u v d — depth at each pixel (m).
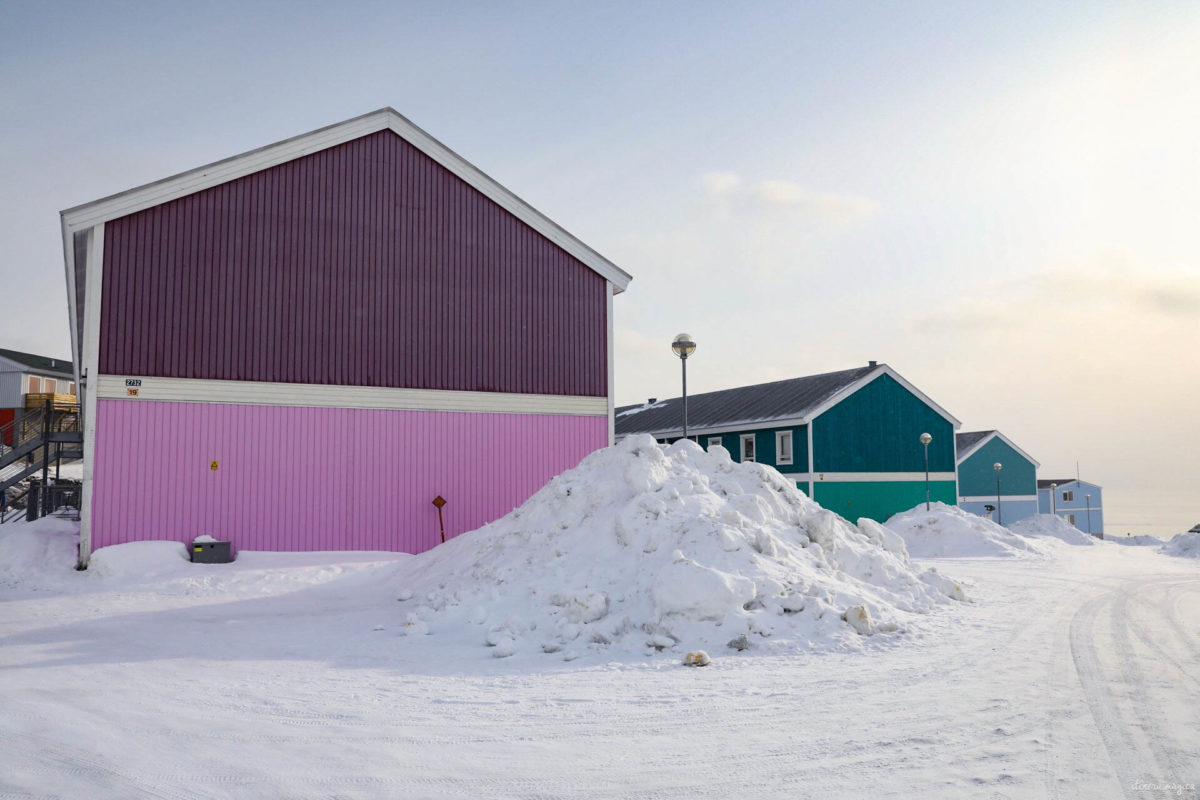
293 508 18.08
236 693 7.22
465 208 20.95
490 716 6.44
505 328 21.11
